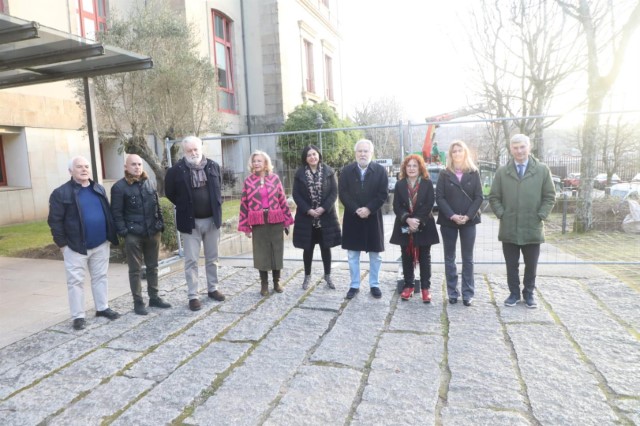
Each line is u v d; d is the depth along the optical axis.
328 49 27.31
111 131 10.97
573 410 2.69
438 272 5.98
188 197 4.78
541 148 12.69
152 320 4.54
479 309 4.52
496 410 2.73
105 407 2.94
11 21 4.37
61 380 3.32
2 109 11.23
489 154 18.19
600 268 5.79
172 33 10.05
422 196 4.71
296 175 5.30
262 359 3.55
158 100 9.80
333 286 5.41
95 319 4.62
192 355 3.68
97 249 4.55
